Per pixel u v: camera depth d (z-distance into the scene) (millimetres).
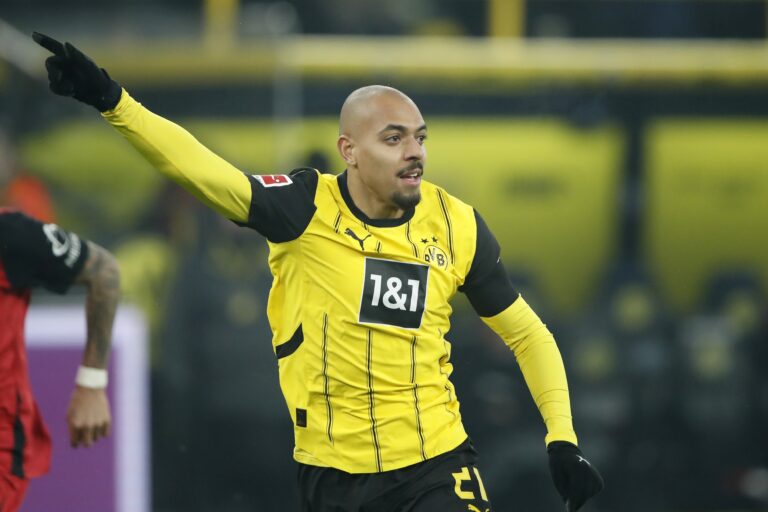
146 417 24812
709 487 28188
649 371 28438
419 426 12727
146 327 26547
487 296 13250
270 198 12227
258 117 27422
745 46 28828
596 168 28938
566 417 13211
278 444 26781
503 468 27172
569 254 29172
